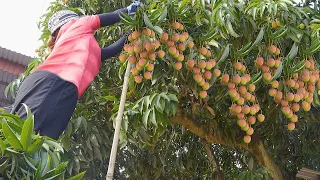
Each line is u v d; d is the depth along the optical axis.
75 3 3.73
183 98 3.29
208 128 3.41
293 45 2.61
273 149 4.00
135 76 2.64
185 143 4.09
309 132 3.92
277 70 2.57
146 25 2.35
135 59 2.48
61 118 2.13
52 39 2.67
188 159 3.98
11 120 1.88
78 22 2.47
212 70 2.68
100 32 3.53
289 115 2.76
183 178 4.17
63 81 2.18
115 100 2.90
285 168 4.14
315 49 2.60
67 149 2.97
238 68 2.64
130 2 3.70
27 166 1.78
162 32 2.35
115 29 3.41
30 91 2.16
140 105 2.76
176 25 2.50
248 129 2.81
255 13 2.55
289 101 2.78
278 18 2.65
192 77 2.77
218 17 2.46
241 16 2.64
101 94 3.45
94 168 3.68
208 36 2.53
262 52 2.69
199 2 2.57
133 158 4.07
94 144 3.14
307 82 2.76
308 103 2.78
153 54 2.47
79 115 3.36
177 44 2.55
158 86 2.87
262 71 2.71
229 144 3.48
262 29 2.50
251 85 2.69
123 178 4.39
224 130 3.44
